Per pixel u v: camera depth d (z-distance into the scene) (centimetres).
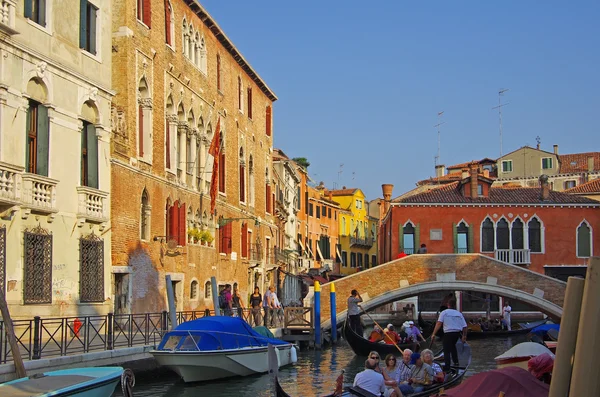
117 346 1923
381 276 3384
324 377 2308
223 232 3597
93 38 2275
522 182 7069
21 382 1330
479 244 4784
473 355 3030
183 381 2052
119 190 2381
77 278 2122
